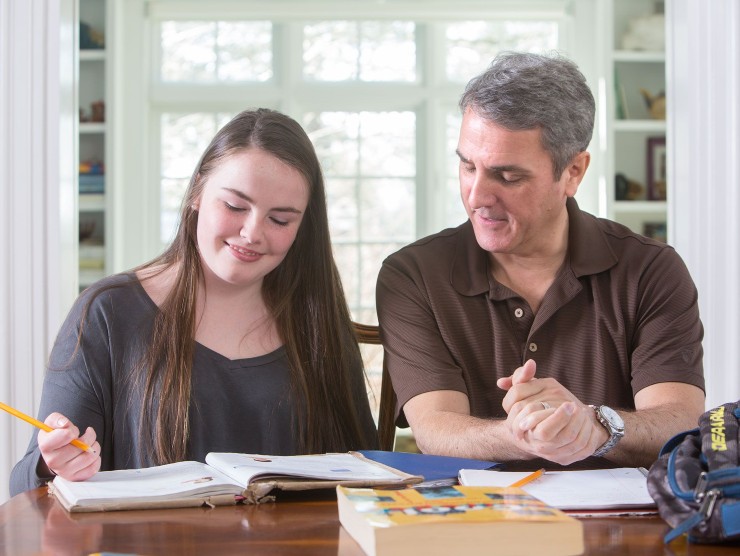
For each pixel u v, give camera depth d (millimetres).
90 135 5047
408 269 1778
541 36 5453
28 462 1376
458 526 892
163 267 1690
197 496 1143
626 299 1706
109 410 1586
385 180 5441
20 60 2424
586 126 1648
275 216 1538
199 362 1589
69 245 2553
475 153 1600
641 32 5008
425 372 1687
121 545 976
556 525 904
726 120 2580
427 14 5098
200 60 5406
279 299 1667
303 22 5242
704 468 1062
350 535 997
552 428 1199
